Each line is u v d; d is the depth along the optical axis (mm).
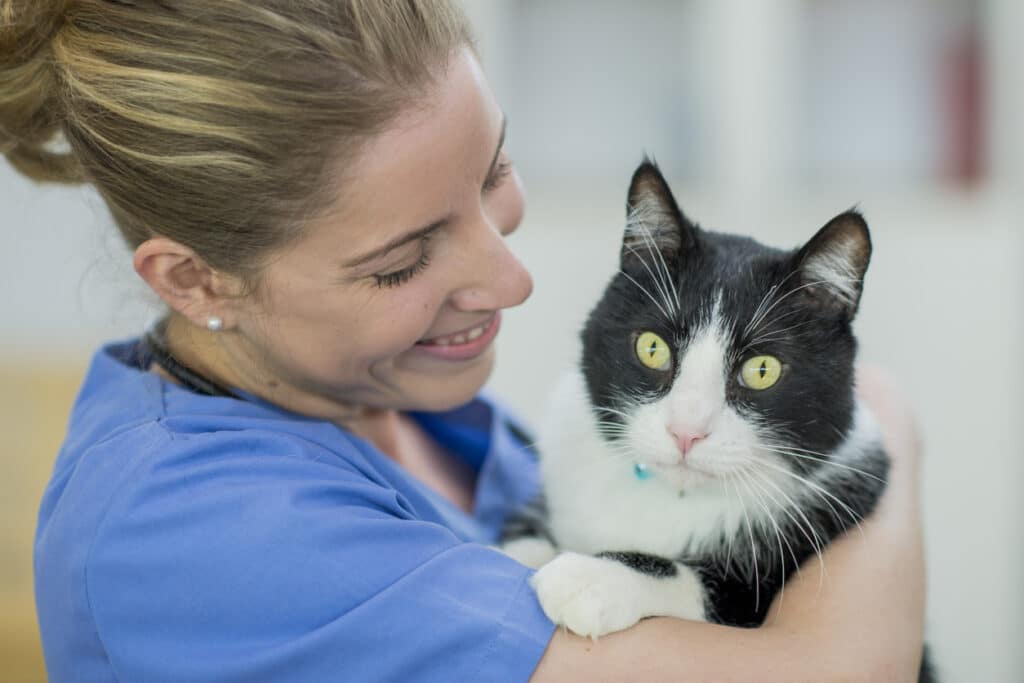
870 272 3326
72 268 2711
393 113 1004
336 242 1050
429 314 1158
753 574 1285
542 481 1525
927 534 3369
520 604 1023
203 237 1058
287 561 984
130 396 1196
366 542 1014
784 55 3207
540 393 3354
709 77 3242
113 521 1030
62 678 1127
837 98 3270
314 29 973
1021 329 3279
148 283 1122
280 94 971
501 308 1240
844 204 3264
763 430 1310
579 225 3297
